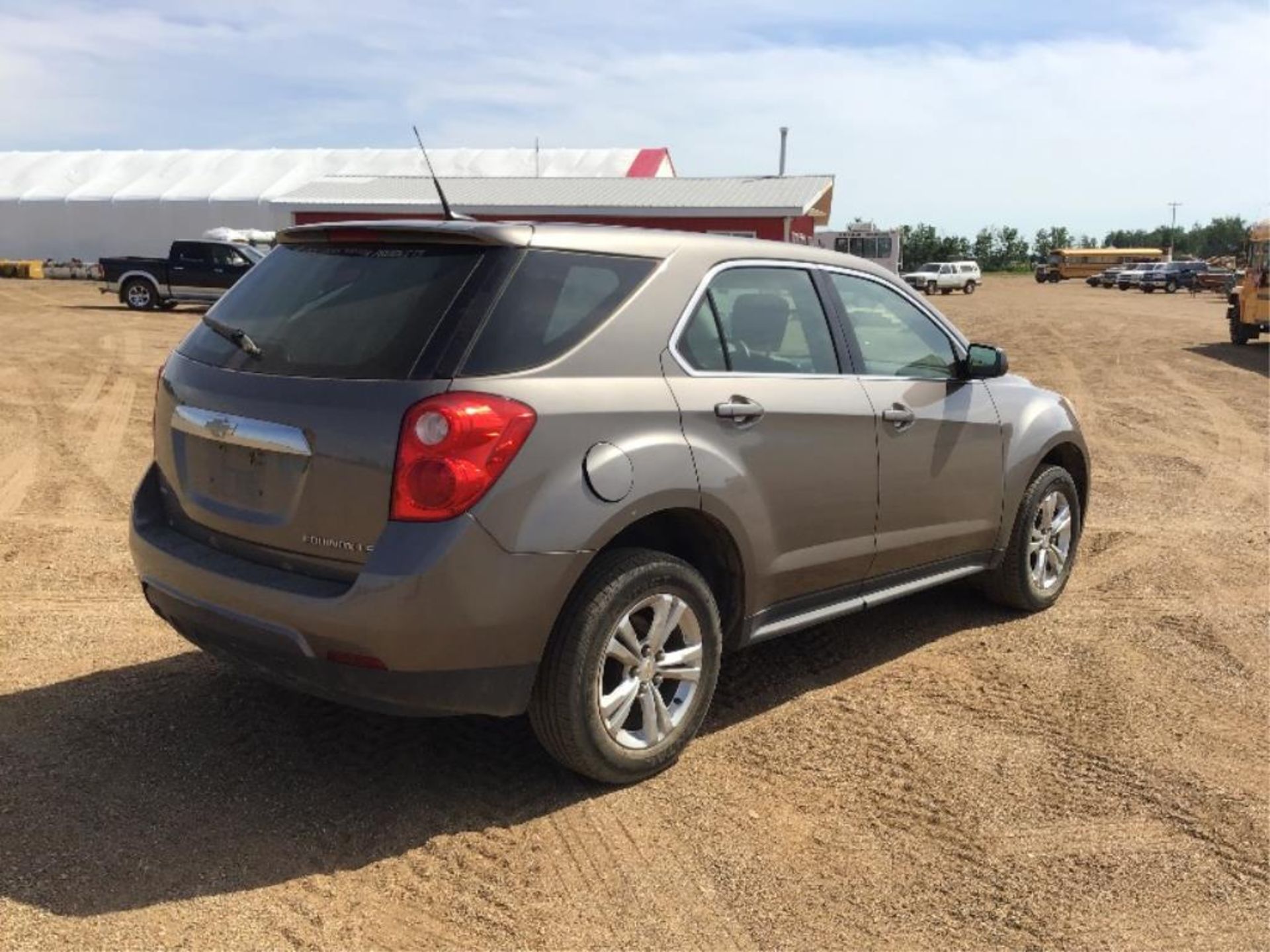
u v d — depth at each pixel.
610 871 3.23
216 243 26.62
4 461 8.82
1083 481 5.95
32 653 4.72
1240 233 138.12
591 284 3.59
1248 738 4.26
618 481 3.42
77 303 29.86
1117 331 28.11
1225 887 3.25
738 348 3.96
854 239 45.47
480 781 3.72
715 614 3.85
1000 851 3.41
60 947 2.76
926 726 4.27
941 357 4.94
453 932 2.91
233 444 3.49
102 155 55.56
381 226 3.55
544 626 3.35
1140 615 5.67
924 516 4.70
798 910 3.08
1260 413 13.44
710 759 3.95
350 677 3.23
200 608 3.51
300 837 3.33
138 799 3.51
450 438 3.13
